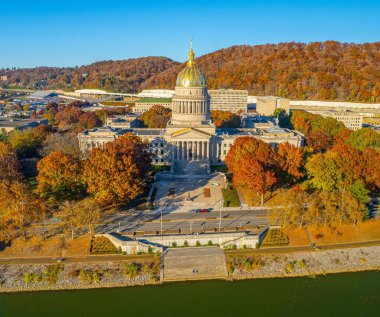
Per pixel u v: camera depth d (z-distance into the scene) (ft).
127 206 449.48
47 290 322.96
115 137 655.35
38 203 379.14
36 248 364.17
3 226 362.53
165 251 367.45
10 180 464.65
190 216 424.46
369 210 435.94
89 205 380.78
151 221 410.93
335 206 398.01
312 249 371.97
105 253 361.30
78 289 324.19
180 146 647.15
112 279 334.24
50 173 418.31
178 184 539.29
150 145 654.94
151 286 329.11
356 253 369.30
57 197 427.74
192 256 359.25
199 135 638.94
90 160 435.53
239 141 533.14
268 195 474.90
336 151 481.05
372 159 454.40
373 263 358.64
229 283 333.62
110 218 418.92
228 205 451.53
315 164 435.12
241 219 416.05
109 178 409.69
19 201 369.71
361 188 405.39
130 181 426.51
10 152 560.61
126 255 361.71
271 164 453.99
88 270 341.62
